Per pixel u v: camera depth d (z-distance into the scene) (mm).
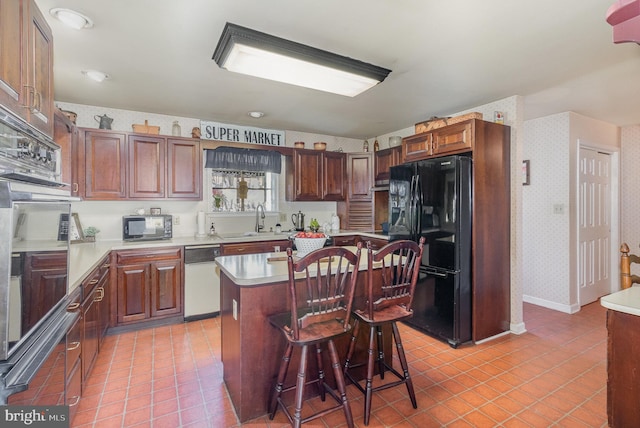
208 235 4020
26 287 1140
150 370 2402
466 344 2871
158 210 3795
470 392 2129
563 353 2693
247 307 1861
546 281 3916
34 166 1562
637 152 4281
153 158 3527
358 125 4375
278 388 1803
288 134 4680
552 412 1917
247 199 4422
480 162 2902
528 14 1805
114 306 3076
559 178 3777
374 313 1941
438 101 3307
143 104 3432
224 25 1927
